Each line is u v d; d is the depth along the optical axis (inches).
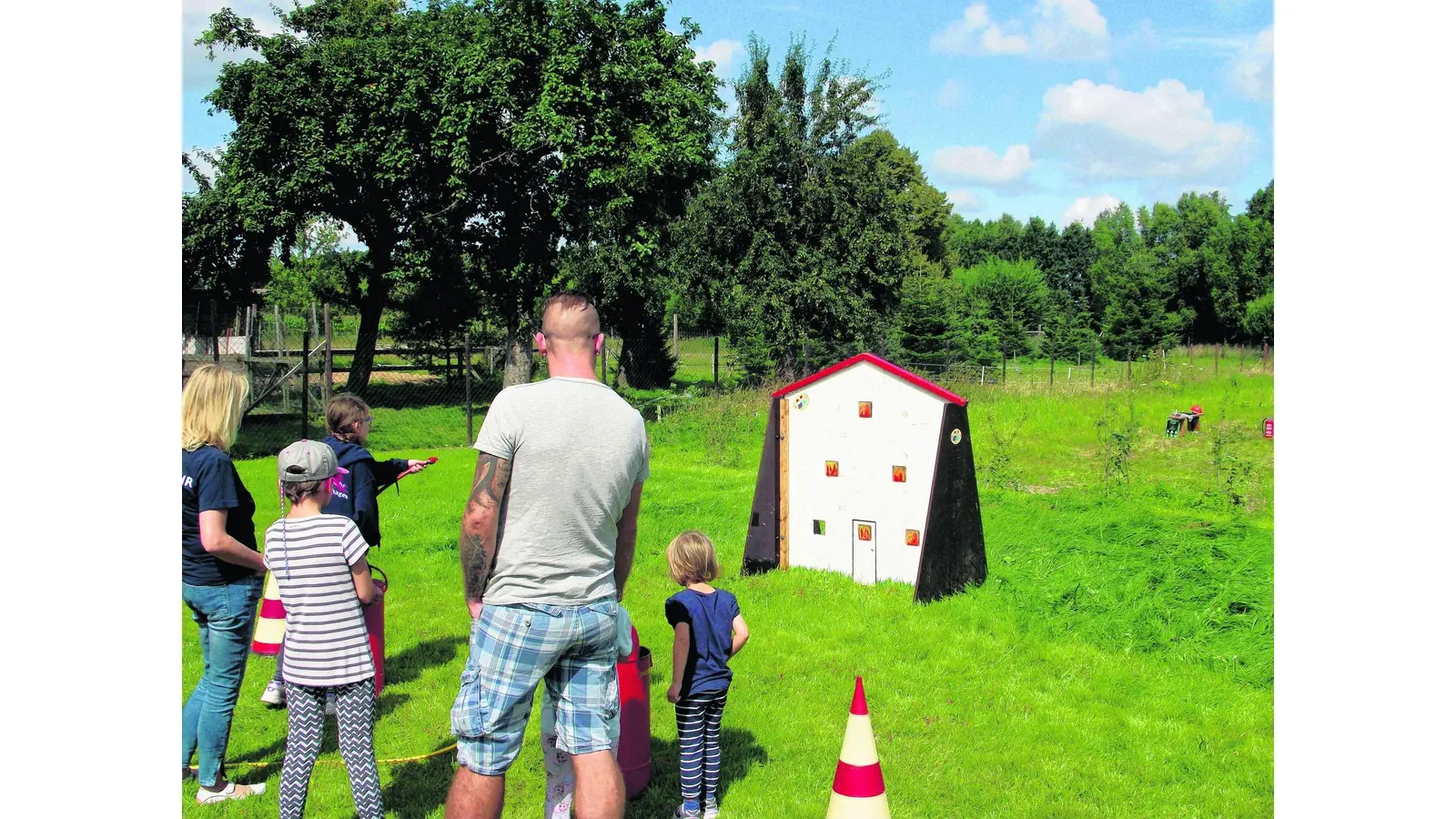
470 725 127.8
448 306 1129.4
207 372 158.6
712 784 164.9
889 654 246.8
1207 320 2896.2
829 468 322.7
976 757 187.5
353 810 167.8
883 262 1103.6
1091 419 783.1
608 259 1166.3
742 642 167.5
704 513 432.5
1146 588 289.1
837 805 144.1
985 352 1588.3
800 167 1099.9
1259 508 436.8
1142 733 198.8
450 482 542.9
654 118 1001.5
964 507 297.3
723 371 1541.6
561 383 134.0
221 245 1011.3
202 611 164.6
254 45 1027.9
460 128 934.4
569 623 128.4
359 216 1088.2
